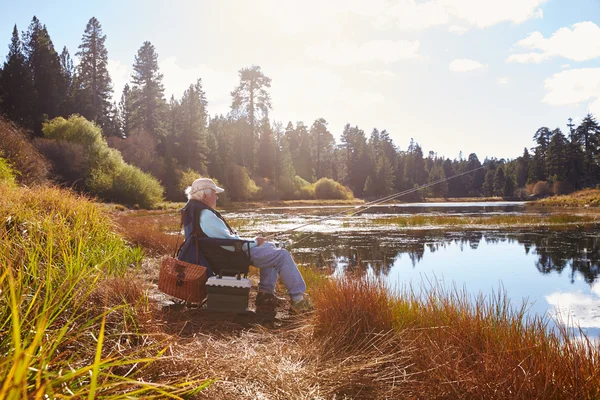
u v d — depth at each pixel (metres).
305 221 23.70
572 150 69.69
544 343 2.72
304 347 2.97
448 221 22.98
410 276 8.66
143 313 2.92
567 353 2.49
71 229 4.95
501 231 17.78
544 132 81.75
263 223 22.28
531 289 7.44
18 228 4.00
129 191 30.80
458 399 2.34
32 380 1.50
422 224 21.78
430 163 122.44
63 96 50.50
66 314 2.59
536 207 41.88
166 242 8.91
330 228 20.02
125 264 5.20
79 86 58.28
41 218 4.39
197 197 4.26
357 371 2.63
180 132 56.78
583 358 2.40
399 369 2.73
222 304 3.81
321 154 93.12
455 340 3.03
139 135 51.72
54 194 5.72
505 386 2.31
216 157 57.69
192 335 3.15
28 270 2.88
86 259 3.98
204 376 2.20
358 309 3.44
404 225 21.44
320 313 3.49
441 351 2.77
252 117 61.88
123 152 46.16
